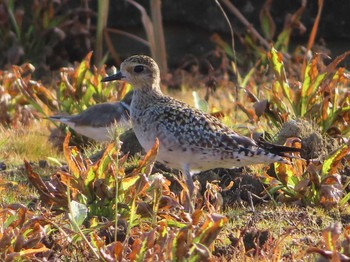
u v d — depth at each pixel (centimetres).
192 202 1226
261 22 2398
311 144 1398
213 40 2403
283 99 1662
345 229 1098
